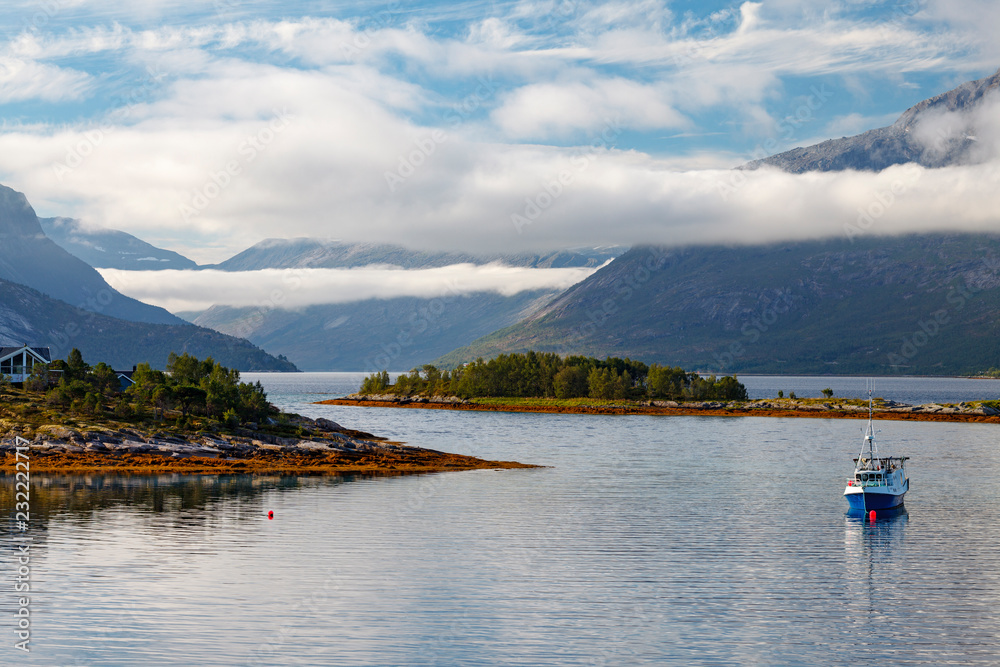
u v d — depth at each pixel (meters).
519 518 85.06
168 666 44.91
